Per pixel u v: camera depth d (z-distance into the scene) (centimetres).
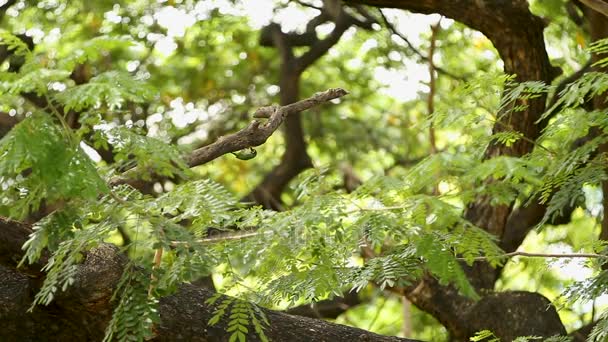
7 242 358
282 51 902
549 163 408
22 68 262
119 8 981
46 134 250
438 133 1043
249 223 324
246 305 332
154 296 301
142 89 255
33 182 278
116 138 284
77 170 253
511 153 596
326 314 880
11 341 388
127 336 291
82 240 295
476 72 994
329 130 1078
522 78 621
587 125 385
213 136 1009
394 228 308
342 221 322
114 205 296
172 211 299
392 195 346
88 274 364
